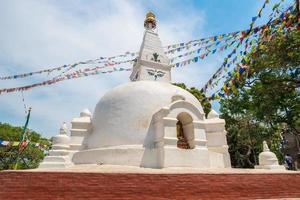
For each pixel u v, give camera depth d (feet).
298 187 36.94
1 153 110.73
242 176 34.94
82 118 55.31
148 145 45.91
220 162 48.42
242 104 82.38
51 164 41.70
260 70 64.49
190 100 53.78
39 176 28.09
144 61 63.31
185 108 47.62
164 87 53.47
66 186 28.27
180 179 31.83
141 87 51.62
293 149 115.85
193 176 32.60
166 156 41.73
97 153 46.70
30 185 27.55
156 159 43.80
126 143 46.68
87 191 28.55
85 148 52.24
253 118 94.12
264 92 69.82
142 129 47.21
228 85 47.60
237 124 103.45
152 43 66.85
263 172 36.63
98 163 45.60
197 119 48.03
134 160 43.70
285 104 70.54
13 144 94.89
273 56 61.21
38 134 129.59
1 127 126.41
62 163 42.24
